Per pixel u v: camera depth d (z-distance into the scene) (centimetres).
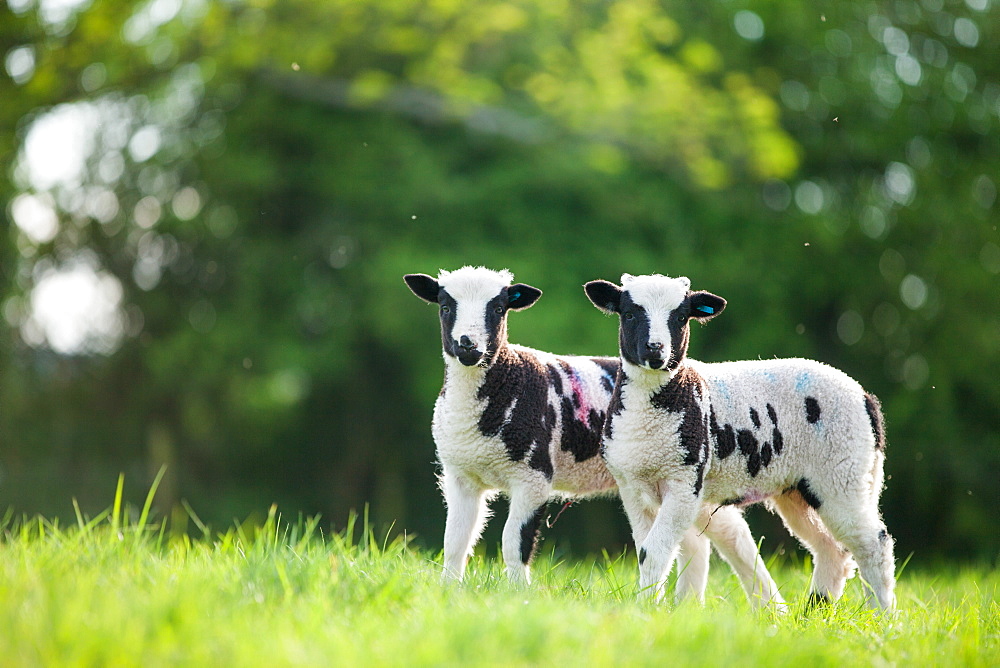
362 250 2169
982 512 2158
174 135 2269
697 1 2230
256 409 2236
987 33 2308
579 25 2012
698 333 2139
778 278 2178
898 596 855
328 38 1877
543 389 781
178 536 927
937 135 2272
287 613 538
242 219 2273
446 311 769
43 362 2302
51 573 587
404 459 2402
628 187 2083
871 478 770
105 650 462
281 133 2250
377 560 701
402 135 2130
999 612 738
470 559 829
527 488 759
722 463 737
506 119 2039
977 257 2233
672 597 689
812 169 2291
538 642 511
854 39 2245
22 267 2084
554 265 1969
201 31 1823
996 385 2189
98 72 1819
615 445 733
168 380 2238
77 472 2373
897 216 2230
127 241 2283
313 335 2255
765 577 784
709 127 1981
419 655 479
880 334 2292
